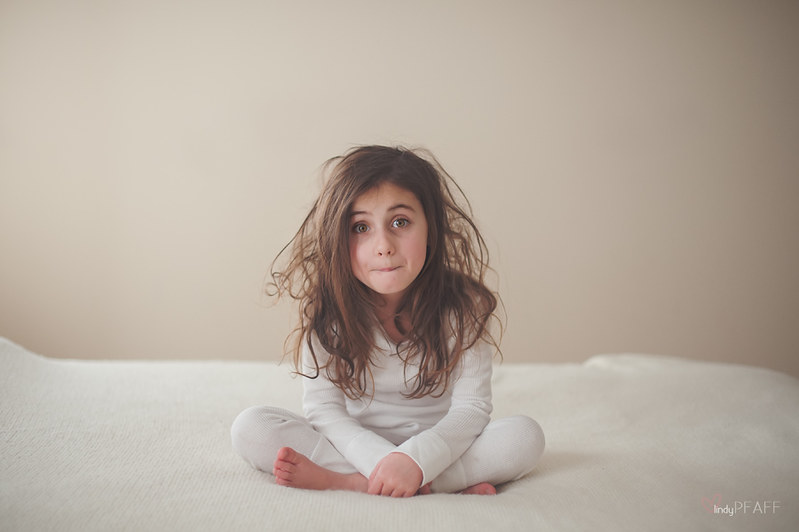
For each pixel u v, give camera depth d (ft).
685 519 3.07
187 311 9.53
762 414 4.75
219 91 9.42
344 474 3.46
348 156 3.80
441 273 3.85
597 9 9.53
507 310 9.71
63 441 3.86
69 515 2.90
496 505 3.13
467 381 3.83
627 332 9.78
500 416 4.87
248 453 3.57
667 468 3.77
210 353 9.56
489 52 9.53
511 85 9.56
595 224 9.69
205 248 9.51
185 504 3.05
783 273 9.70
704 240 9.70
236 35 9.41
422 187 3.63
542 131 9.59
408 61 9.50
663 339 9.79
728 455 4.05
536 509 3.09
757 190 9.64
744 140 9.60
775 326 9.74
